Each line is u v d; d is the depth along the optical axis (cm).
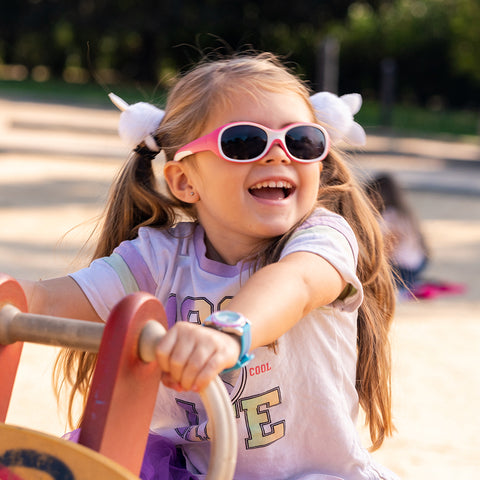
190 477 152
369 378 174
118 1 3117
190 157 151
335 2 3003
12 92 2394
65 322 112
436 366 368
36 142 1334
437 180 1181
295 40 3070
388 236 209
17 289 118
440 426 298
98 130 1557
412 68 2841
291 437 151
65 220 720
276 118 147
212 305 152
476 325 448
